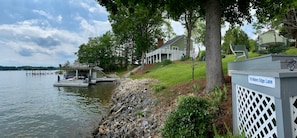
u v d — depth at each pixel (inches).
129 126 247.6
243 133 104.7
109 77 1291.8
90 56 1844.2
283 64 123.7
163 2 254.2
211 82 222.5
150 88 406.6
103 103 534.3
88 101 573.3
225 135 135.1
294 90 74.5
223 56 705.6
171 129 141.7
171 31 1477.6
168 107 234.8
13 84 1224.2
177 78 428.8
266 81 84.2
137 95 400.2
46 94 738.2
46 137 291.7
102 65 1835.6
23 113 443.2
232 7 293.6
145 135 201.9
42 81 1497.3
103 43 1839.3
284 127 71.8
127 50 1857.8
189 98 151.3
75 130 315.6
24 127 341.1
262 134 93.3
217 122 152.3
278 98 74.6
